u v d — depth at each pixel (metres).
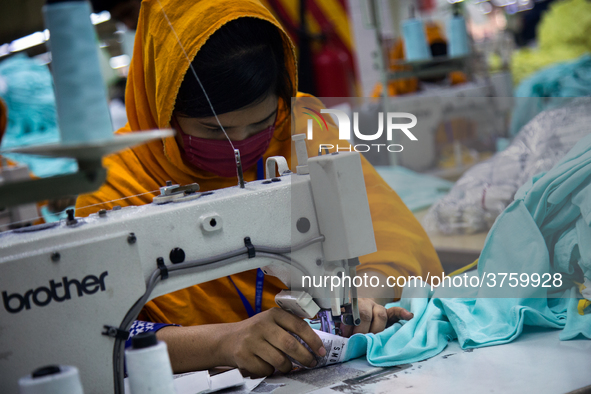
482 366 0.83
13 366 0.74
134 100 1.33
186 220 0.85
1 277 0.73
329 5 3.99
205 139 1.16
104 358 0.78
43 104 2.73
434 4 4.89
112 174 1.30
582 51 4.68
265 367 0.91
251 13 1.11
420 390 0.77
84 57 0.57
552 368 0.79
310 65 3.88
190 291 1.26
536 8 5.34
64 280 0.76
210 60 1.06
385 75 3.18
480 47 4.02
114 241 0.78
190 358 0.98
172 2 1.12
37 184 0.61
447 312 0.98
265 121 1.18
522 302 1.00
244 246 0.90
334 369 0.91
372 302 1.06
